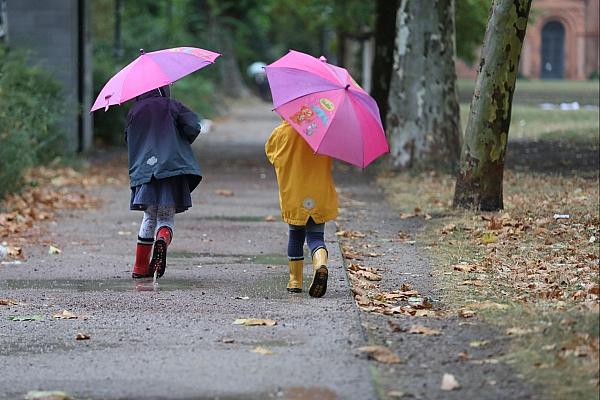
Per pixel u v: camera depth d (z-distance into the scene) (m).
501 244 17.14
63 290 14.38
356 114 12.95
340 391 9.09
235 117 70.62
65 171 31.03
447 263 15.87
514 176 27.20
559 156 32.03
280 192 13.52
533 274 14.53
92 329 11.78
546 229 18.20
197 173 14.80
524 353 9.95
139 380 9.59
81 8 37.94
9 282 15.08
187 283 14.79
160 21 67.00
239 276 15.32
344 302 13.06
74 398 9.08
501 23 20.78
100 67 43.50
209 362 10.16
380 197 25.70
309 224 13.60
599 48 97.62
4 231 19.94
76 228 20.70
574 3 98.56
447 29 30.95
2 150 23.86
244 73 104.81
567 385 8.99
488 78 20.83
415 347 10.54
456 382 9.16
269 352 10.43
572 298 12.60
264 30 97.44
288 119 12.88
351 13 48.91
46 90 33.38
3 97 25.97
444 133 30.98
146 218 15.26
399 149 31.11
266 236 19.48
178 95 60.81
